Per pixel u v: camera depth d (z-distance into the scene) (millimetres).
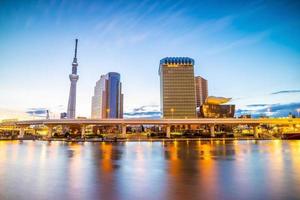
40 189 13688
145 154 36562
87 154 36688
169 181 15891
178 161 27234
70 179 16547
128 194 12641
